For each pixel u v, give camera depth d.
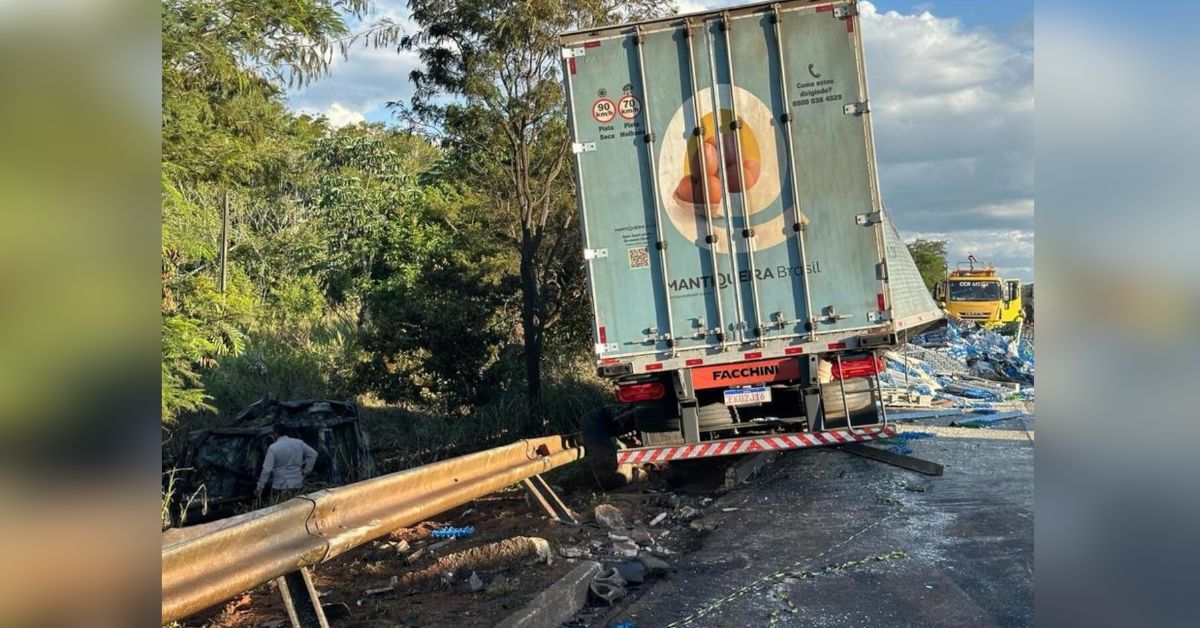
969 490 8.47
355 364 14.70
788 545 6.97
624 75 8.77
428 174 25.33
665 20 8.67
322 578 6.48
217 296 8.61
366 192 22.98
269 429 10.53
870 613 5.36
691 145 8.73
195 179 8.62
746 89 8.68
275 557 4.38
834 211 8.66
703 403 9.31
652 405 9.28
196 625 5.47
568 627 5.44
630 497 9.27
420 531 7.89
